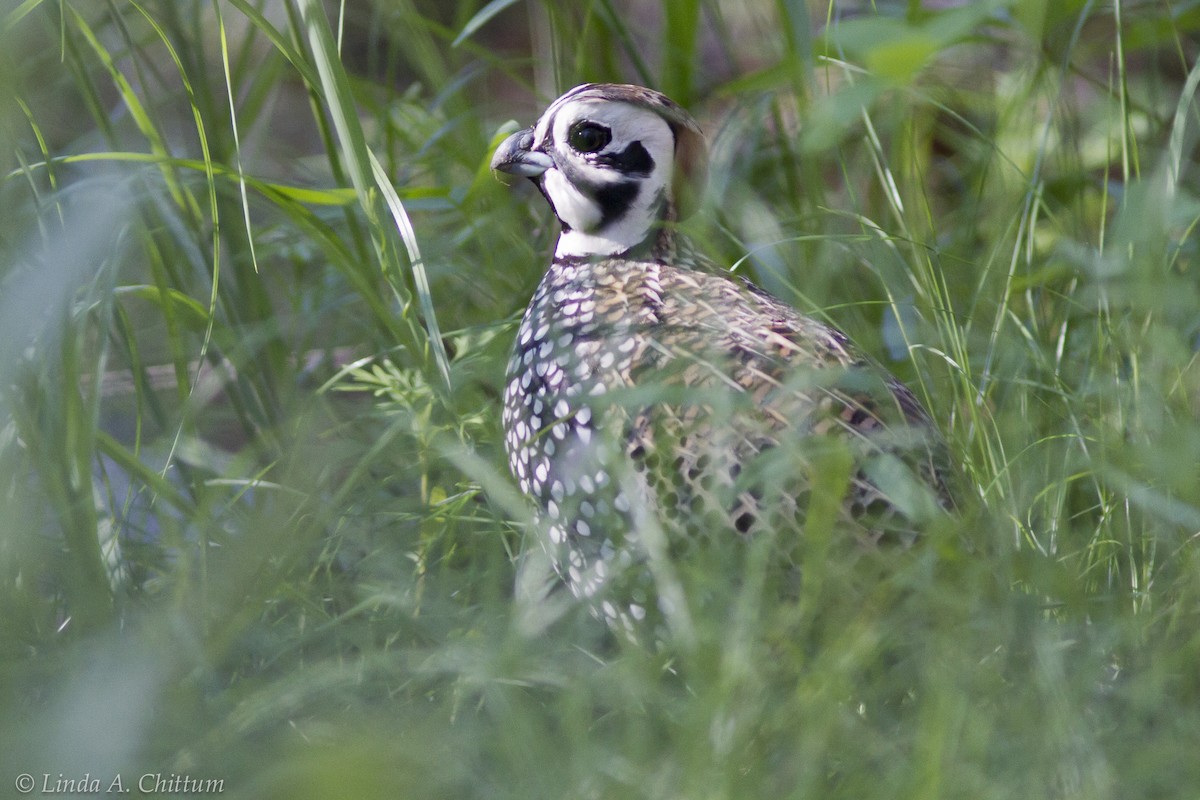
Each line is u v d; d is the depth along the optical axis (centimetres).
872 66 618
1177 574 650
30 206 680
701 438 627
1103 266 735
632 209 749
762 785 520
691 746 513
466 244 945
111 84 1148
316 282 916
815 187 879
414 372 736
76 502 611
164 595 643
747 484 589
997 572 598
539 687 600
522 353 716
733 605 596
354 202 812
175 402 860
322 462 722
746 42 1183
